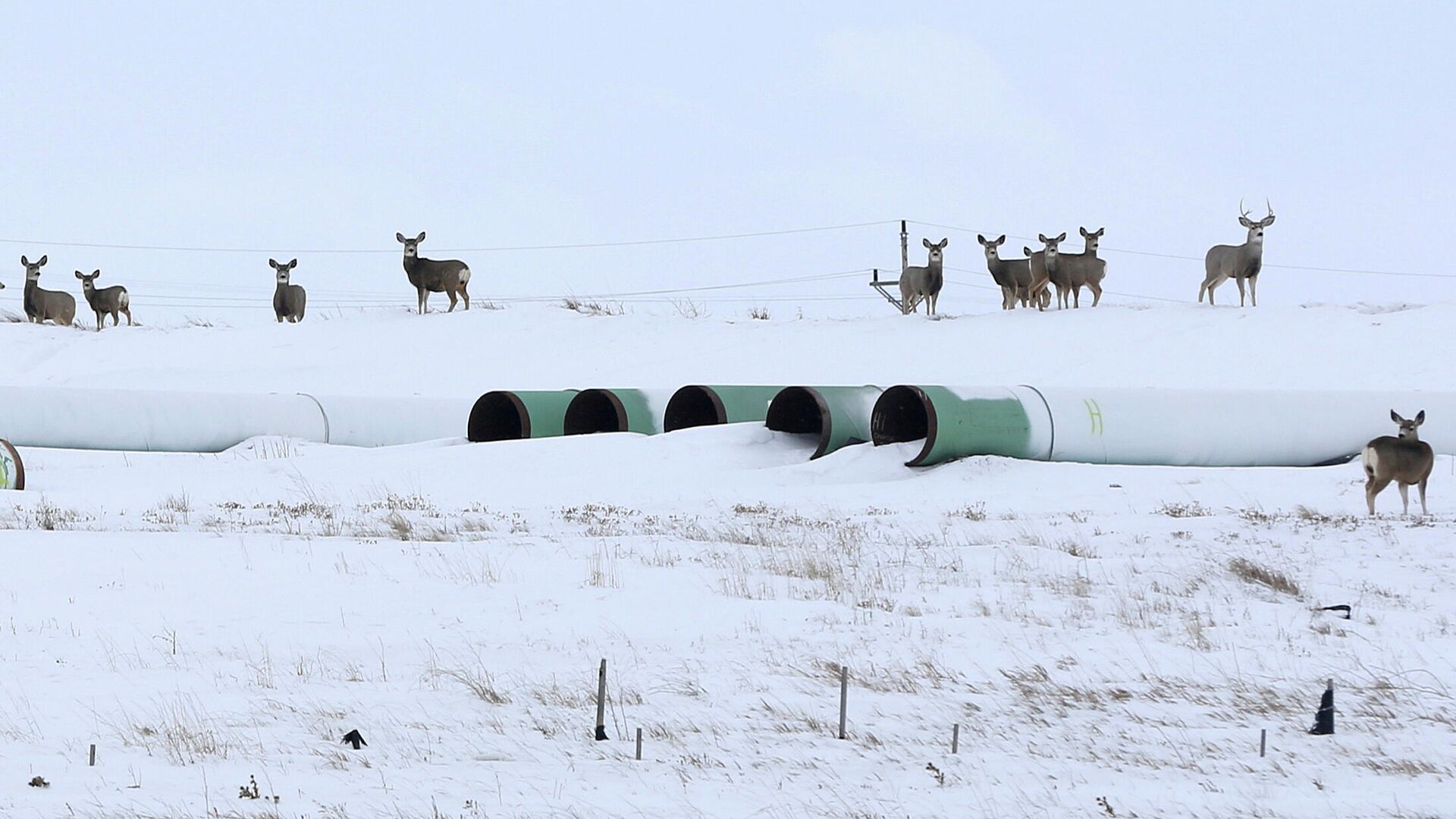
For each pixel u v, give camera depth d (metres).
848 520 75.06
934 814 29.55
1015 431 94.75
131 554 59.22
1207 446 98.06
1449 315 141.75
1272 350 137.50
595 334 168.75
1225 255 154.12
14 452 85.25
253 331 177.88
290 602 51.12
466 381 153.38
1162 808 30.27
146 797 29.27
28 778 30.53
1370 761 34.75
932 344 152.12
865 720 37.81
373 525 71.31
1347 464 98.00
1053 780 32.53
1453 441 101.69
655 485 90.44
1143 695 41.34
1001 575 59.47
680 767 32.94
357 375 156.00
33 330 179.38
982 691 41.50
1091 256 157.38
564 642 46.34
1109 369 137.25
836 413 101.38
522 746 34.53
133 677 40.22
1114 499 84.19
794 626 49.19
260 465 95.75
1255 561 62.25
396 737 35.00
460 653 44.47
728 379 148.25
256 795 29.45
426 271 182.25
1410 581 59.53
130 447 107.50
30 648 43.44
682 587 55.06
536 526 72.44
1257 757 35.09
